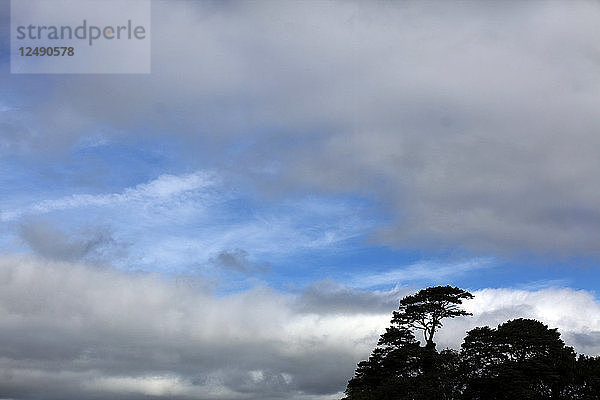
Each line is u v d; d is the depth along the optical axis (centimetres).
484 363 9406
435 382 9419
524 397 8856
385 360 10200
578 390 8981
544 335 9419
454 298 10094
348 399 9838
